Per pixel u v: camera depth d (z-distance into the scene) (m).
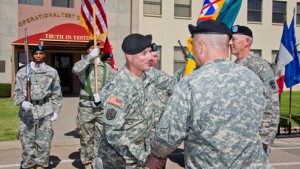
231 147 2.11
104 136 3.14
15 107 13.45
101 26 5.88
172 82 4.07
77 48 19.73
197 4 22.38
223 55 2.29
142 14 21.36
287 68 7.71
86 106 5.25
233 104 2.12
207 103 2.10
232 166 2.12
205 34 2.27
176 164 6.07
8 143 6.99
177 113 2.14
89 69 5.29
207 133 2.11
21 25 19.58
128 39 2.97
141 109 2.98
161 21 21.75
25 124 4.99
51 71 5.17
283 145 7.73
